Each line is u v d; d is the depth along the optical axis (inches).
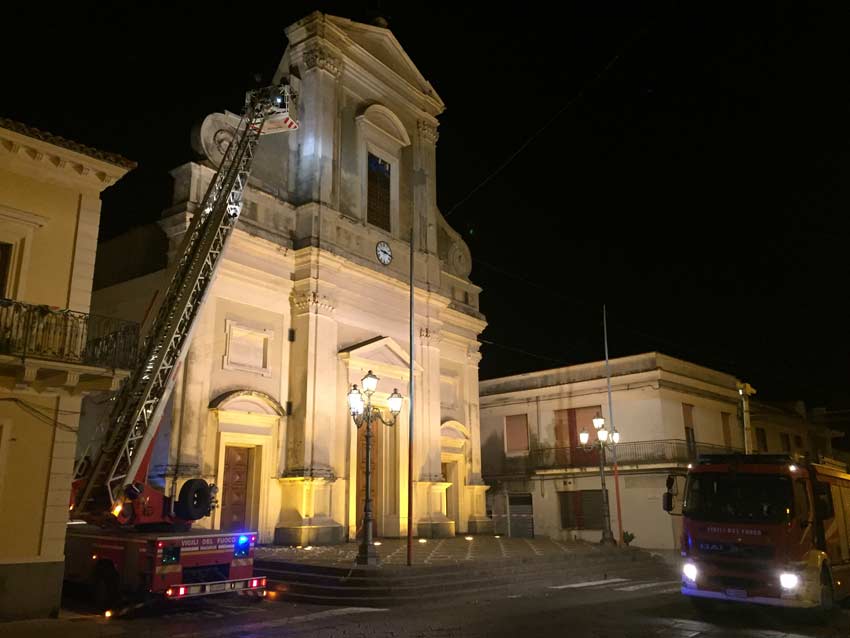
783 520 453.1
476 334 1197.1
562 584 650.2
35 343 444.5
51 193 486.0
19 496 446.9
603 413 1210.6
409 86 1083.3
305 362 832.9
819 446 1768.0
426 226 1069.1
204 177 788.6
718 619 453.1
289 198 892.6
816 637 395.9
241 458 796.6
